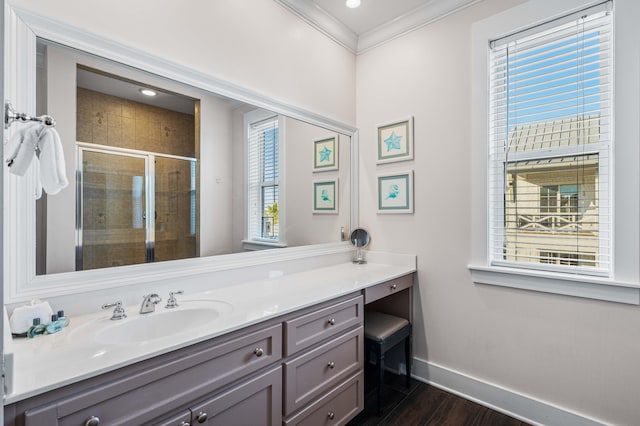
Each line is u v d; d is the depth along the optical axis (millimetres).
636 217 1468
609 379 1547
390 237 2381
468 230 1998
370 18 2271
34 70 1097
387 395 2029
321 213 2254
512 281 1819
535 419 1740
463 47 2021
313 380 1443
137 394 901
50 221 1139
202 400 1051
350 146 2506
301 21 2111
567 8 1641
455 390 2037
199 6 1562
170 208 1480
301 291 1593
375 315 2203
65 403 775
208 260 1607
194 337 1015
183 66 1485
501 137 1924
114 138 1304
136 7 1345
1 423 588
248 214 1803
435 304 2143
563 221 1716
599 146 1605
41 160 940
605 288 1540
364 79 2539
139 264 1371
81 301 1195
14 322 1001
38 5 1100
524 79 1820
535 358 1758
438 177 2129
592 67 1634
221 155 1682
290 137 2049
